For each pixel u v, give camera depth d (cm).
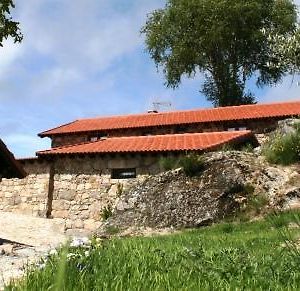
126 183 2261
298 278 383
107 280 303
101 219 2241
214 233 1284
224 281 360
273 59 4044
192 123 2894
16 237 1752
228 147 2133
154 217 1661
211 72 4544
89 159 2358
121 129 3048
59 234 1975
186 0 4238
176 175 1809
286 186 1614
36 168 2445
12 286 282
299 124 1922
